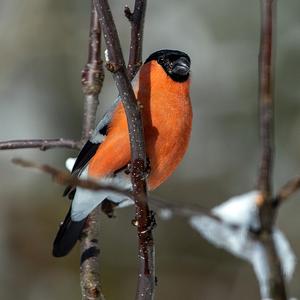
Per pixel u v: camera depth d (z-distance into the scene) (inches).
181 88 247.8
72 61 525.0
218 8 551.2
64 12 522.6
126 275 476.7
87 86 267.3
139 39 256.8
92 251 236.4
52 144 261.3
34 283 472.7
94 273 230.1
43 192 494.9
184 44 555.2
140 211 192.9
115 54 180.7
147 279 194.9
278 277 110.2
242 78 539.2
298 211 486.6
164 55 249.9
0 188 493.4
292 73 498.0
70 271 472.1
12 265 476.1
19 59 517.7
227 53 546.3
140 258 195.8
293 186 112.3
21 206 491.5
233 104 536.7
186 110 248.8
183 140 250.7
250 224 113.7
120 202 258.8
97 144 248.4
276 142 498.0
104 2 179.0
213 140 531.2
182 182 514.6
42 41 517.7
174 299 478.3
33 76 525.7
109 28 179.6
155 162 249.3
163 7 569.0
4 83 517.0
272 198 113.0
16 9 515.5
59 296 466.9
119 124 241.8
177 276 481.4
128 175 249.6
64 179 124.0
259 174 114.1
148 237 194.9
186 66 247.3
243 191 513.3
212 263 480.7
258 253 112.2
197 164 525.0
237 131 530.3
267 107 116.3
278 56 499.5
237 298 471.5
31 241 482.0
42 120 526.3
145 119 244.4
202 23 555.8
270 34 119.8
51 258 477.7
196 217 117.9
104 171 247.3
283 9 509.7
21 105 527.2
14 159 124.4
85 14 526.6
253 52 539.8
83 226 251.6
